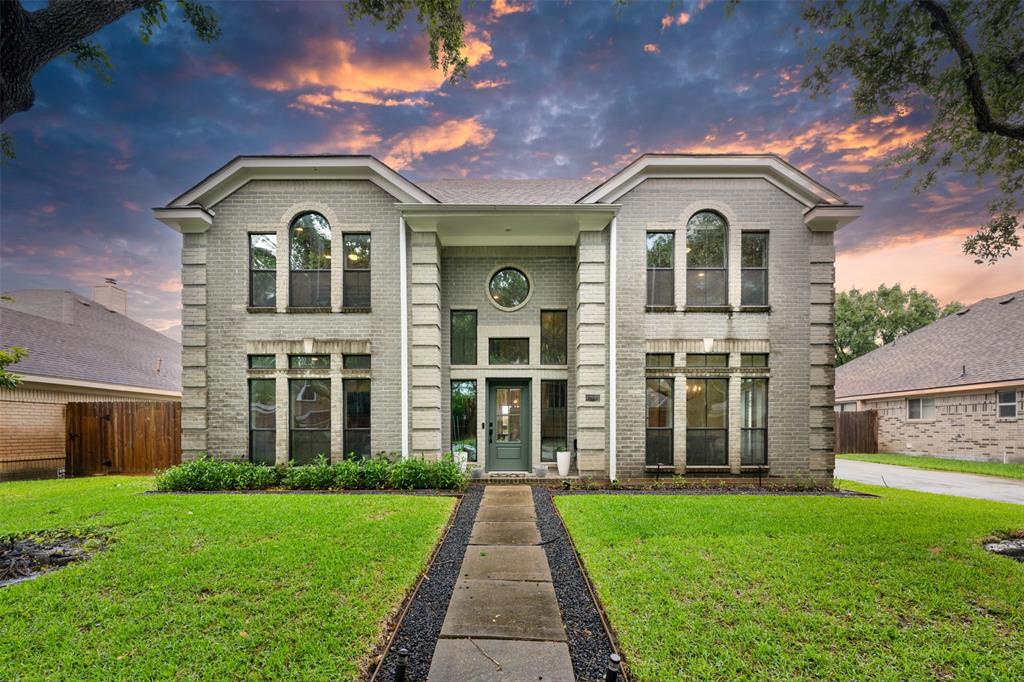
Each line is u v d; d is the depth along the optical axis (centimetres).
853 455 1903
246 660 318
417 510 713
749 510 714
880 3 633
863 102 718
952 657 330
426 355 1016
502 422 1157
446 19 711
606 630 373
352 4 709
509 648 350
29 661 317
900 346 2316
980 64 632
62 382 1369
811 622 373
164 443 1220
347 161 1010
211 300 1018
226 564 484
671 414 1019
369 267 1035
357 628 362
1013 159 685
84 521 648
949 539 578
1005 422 1575
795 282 1017
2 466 1244
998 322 1864
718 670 314
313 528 614
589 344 1017
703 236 1041
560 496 845
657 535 591
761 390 1016
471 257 1166
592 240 1026
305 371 1009
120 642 340
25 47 395
